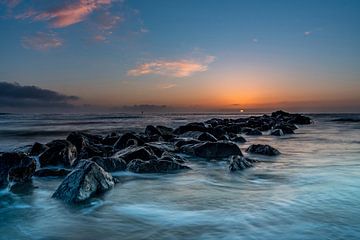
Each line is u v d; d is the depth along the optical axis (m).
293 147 20.81
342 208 7.59
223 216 7.19
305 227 6.41
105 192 9.34
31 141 27.61
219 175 11.91
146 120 81.25
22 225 6.98
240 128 32.34
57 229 6.72
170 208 7.92
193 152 16.42
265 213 7.31
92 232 6.51
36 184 10.69
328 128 40.94
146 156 13.85
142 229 6.59
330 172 12.16
